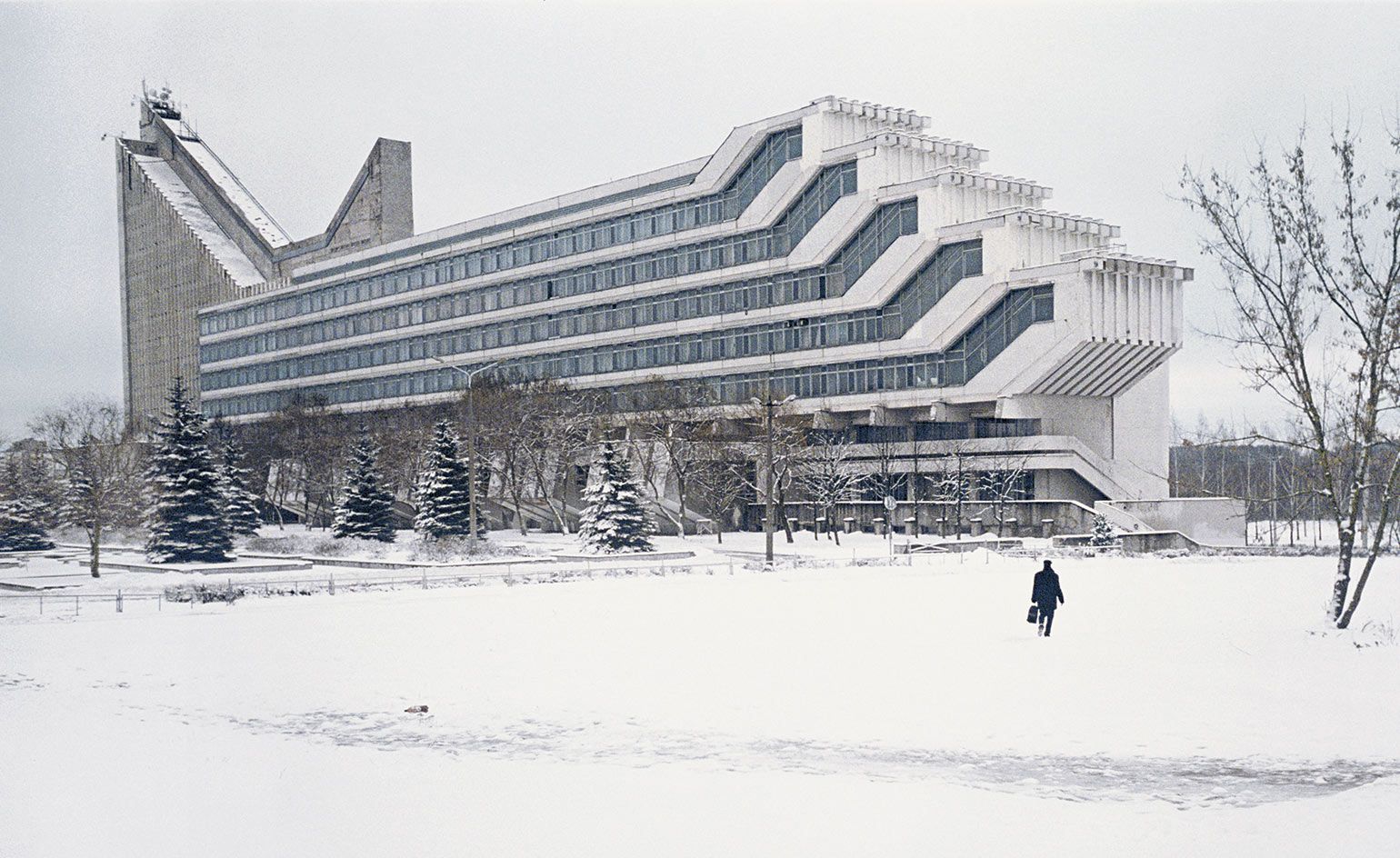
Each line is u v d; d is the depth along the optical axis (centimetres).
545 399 10250
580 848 1366
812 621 3541
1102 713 2105
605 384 11700
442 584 5316
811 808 1538
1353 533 3134
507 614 3859
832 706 2220
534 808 1553
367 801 1605
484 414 10069
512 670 2711
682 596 4434
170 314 18562
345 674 2698
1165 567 5903
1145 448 10019
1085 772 1730
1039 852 1322
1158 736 1936
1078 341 8562
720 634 3262
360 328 14612
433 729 2116
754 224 10338
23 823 1503
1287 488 4762
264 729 2141
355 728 2138
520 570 6162
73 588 5638
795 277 10250
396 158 14950
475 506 7656
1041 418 9206
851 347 9875
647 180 11219
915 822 1463
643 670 2673
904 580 5191
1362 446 3116
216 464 7281
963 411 9494
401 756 1900
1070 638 3059
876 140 9419
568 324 12088
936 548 7794
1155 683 2378
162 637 3419
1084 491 9212
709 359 10938
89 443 10588
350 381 14775
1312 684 2355
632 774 1748
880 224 9562
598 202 11675
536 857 1332
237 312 16838
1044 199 9956
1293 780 1672
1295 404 3178
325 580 5525
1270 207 3156
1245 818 1457
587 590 4775
